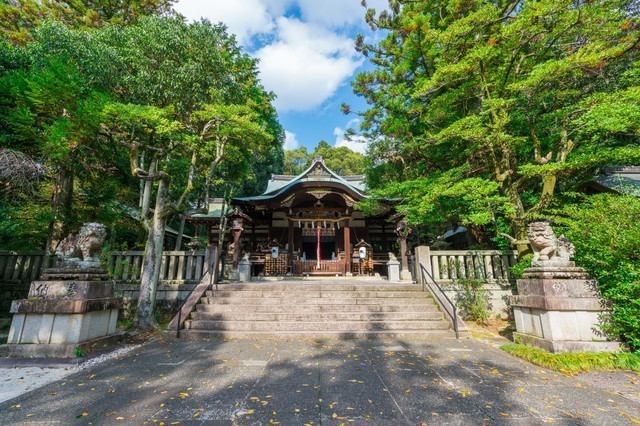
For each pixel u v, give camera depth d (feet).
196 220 50.80
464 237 59.47
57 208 29.09
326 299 25.17
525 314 17.72
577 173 25.88
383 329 21.54
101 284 17.90
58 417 9.07
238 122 25.32
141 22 28.09
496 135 24.90
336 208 55.62
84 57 26.09
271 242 55.77
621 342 15.01
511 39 25.49
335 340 19.69
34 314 15.93
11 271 29.09
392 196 36.42
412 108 33.94
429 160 35.81
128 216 42.01
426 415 9.23
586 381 12.23
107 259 28.40
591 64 22.12
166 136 26.55
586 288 15.93
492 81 28.45
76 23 44.19
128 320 26.04
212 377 12.66
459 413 9.37
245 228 62.49
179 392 11.03
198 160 36.86
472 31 26.58
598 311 15.55
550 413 9.42
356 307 23.94
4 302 28.04
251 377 12.67
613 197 18.90
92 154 30.76
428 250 28.71
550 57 29.50
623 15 25.44
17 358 14.78
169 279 28.45
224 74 30.35
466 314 26.91
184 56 27.86
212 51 28.48
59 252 18.06
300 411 9.49
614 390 11.32
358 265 54.44
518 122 28.78
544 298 15.76
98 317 17.54
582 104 23.21
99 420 8.88
